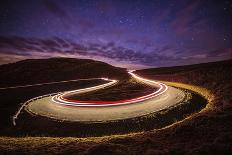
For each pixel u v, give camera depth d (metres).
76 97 34.00
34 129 17.81
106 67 106.25
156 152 7.84
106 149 8.61
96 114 19.64
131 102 23.70
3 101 33.50
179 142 9.11
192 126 10.76
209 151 7.41
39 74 85.56
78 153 8.56
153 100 23.95
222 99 19.14
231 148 7.41
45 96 38.44
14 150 9.32
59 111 22.81
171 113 17.91
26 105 29.05
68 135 15.30
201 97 23.98
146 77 74.25
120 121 16.86
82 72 91.81
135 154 8.01
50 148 9.55
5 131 18.17
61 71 93.62
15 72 88.12
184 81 45.47
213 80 36.91
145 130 14.55
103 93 36.44
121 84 49.16
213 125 10.77
